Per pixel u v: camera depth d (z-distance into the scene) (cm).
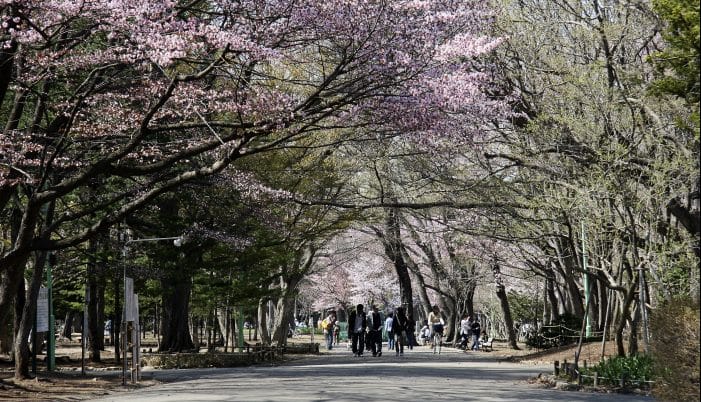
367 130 1914
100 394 1967
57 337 6594
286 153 3159
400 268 5003
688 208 2062
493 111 1941
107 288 3762
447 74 1678
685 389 1200
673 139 2052
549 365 2870
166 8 1565
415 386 1959
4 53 1706
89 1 1527
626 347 2970
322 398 1641
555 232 2669
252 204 2672
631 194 2147
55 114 2144
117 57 1675
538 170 2452
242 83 1775
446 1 1641
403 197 3020
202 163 2331
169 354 3203
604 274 2595
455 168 2756
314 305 8419
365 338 4350
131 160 2116
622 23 2398
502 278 4597
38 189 1822
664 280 2117
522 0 2595
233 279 3481
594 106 2234
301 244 3869
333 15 1581
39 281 2386
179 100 1745
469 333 4956
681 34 1427
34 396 1931
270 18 1602
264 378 2317
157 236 3067
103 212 2841
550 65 2431
